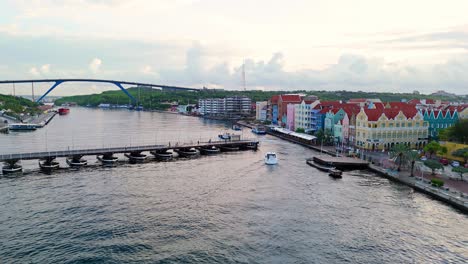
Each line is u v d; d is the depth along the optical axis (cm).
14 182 9675
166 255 5622
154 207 7725
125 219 7012
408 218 7200
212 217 7194
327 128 18750
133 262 5394
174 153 14938
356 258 5628
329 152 14525
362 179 10281
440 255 5738
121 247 5856
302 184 9706
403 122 14988
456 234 6475
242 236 6341
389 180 10156
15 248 5784
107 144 17038
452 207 7812
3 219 6956
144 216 7188
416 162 10575
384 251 5859
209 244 6012
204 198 8394
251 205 7931
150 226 6700
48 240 6078
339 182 9919
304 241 6178
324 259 5581
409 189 9194
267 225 6831
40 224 6731
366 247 5991
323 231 6588
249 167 12006
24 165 11881
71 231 6438
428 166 9994
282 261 5500
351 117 16225
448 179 9712
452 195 8094
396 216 7312
